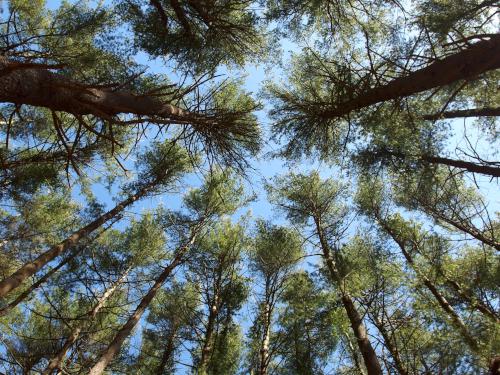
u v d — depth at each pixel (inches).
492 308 249.3
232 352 391.9
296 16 290.8
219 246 429.7
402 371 244.7
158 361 429.7
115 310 406.6
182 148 385.4
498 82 231.1
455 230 346.0
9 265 350.9
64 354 288.2
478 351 199.2
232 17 276.1
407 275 267.3
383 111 235.0
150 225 429.1
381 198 387.5
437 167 272.1
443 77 188.9
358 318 305.3
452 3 198.8
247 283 413.1
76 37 300.2
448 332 212.1
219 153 217.2
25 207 367.6
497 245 299.1
